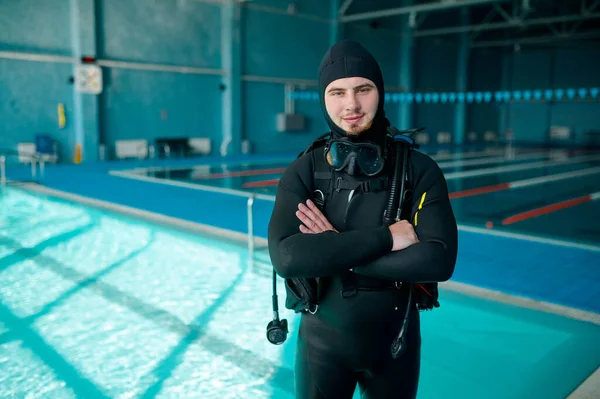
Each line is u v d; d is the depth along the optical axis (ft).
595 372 11.73
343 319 5.24
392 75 90.33
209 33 67.62
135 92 61.57
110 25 58.59
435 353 13.01
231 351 13.47
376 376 5.41
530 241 23.32
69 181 42.88
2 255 22.35
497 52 110.22
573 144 102.99
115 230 27.04
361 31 83.61
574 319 14.76
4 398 11.09
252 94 72.23
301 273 4.84
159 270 20.38
